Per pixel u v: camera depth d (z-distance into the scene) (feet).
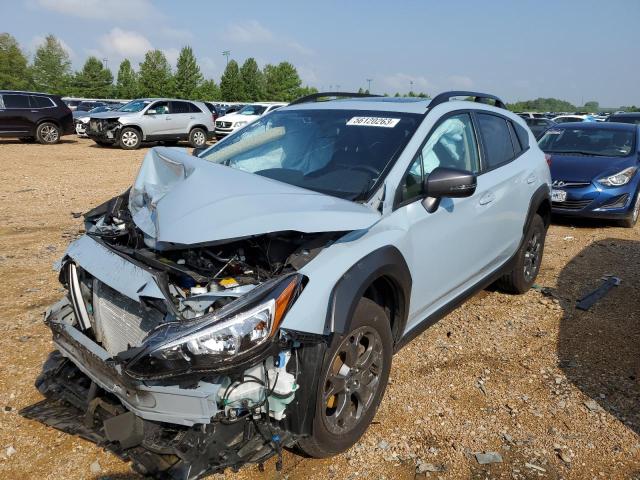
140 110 63.77
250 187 9.20
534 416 11.14
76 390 9.55
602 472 9.61
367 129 11.94
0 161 47.73
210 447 7.88
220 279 8.33
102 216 11.24
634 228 28.04
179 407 7.63
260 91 240.32
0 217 26.66
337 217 8.75
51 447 9.79
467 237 12.78
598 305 17.01
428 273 11.43
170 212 8.58
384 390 10.41
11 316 14.79
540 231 17.63
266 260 8.89
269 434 8.37
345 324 8.46
